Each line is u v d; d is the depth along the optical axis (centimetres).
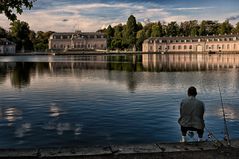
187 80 4000
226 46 17562
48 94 2881
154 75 4694
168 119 1925
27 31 19212
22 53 17725
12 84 3666
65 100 2569
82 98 2659
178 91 3044
